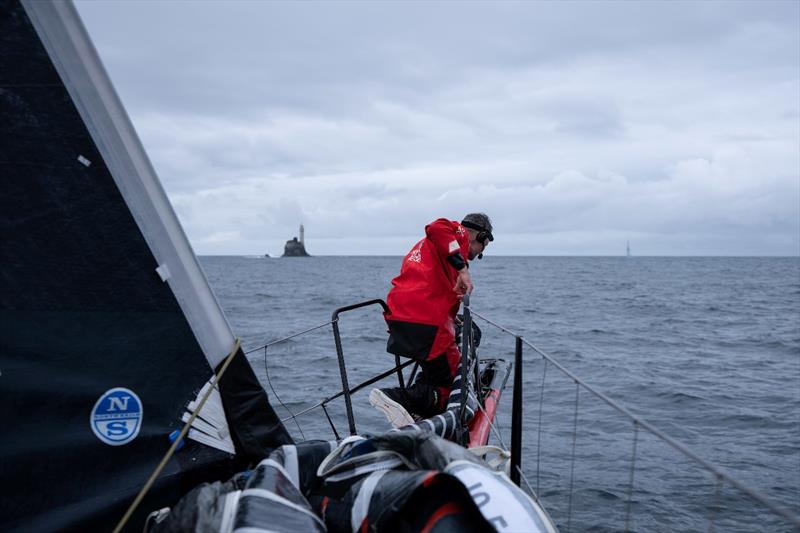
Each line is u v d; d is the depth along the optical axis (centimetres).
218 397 245
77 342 228
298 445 247
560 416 989
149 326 235
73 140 225
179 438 233
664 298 4503
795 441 952
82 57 221
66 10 218
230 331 247
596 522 641
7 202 223
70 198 227
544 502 681
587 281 7394
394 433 231
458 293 394
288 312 2953
